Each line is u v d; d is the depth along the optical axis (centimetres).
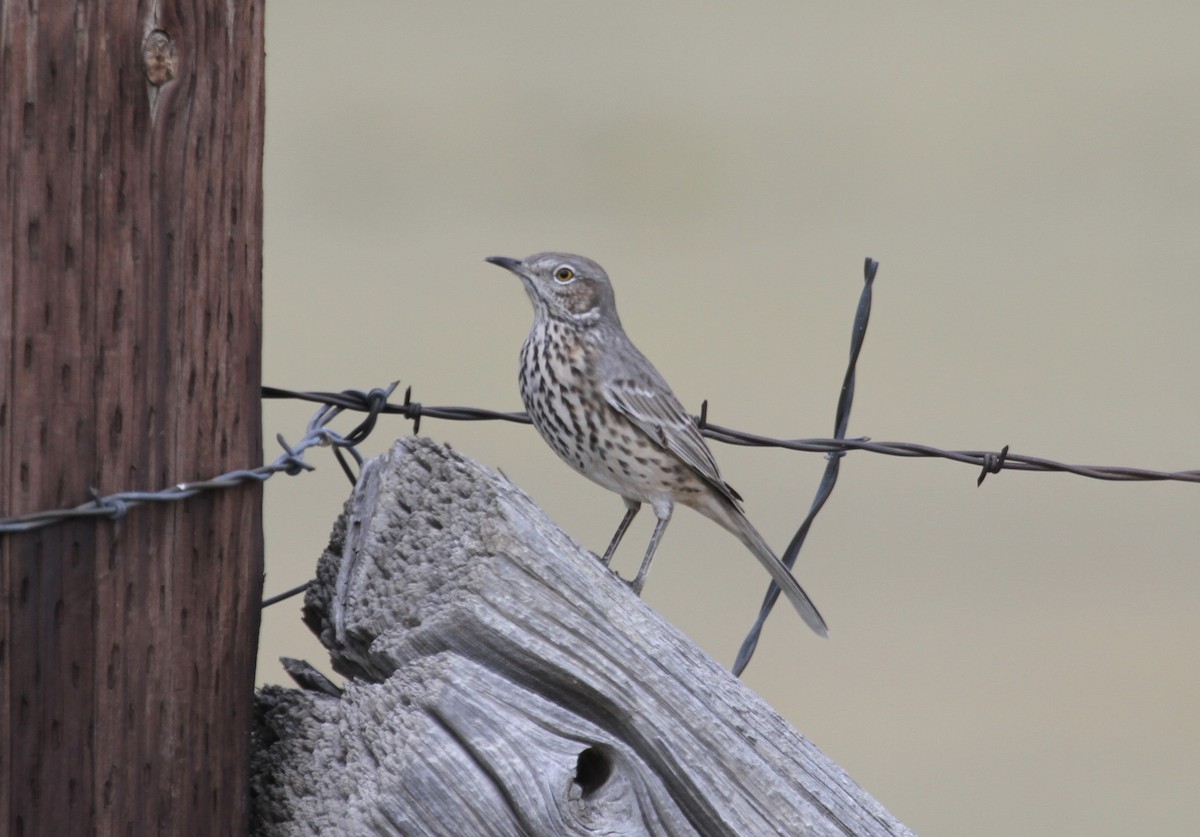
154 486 778
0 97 715
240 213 798
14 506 736
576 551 831
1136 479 1350
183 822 812
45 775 759
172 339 778
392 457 873
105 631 771
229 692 824
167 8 756
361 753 821
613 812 823
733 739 845
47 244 734
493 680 809
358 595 857
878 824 859
